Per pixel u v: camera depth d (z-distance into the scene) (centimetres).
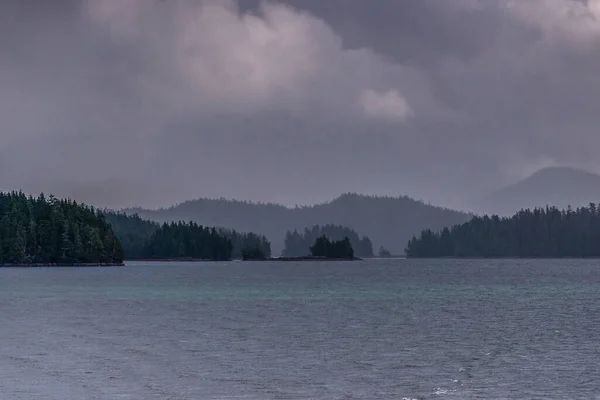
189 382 8431
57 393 7862
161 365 9488
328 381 8506
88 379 8581
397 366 9425
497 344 11325
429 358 10019
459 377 8731
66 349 10931
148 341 11831
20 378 8631
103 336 12538
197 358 10038
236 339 12019
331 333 12775
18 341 11894
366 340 11831
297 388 8156
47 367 9344
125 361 9800
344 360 9869
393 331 13050
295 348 10956
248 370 9150
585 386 8231
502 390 8056
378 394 7881
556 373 8931
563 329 13288
